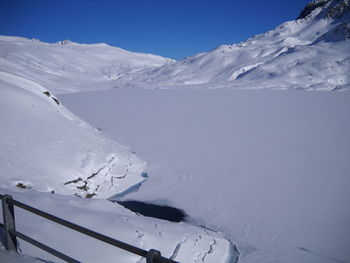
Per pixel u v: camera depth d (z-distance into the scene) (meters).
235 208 15.16
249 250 11.32
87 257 5.86
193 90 62.88
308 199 15.57
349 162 20.81
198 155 23.83
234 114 38.25
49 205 7.98
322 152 23.12
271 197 16.08
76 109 44.59
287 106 42.25
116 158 20.70
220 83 139.50
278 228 12.88
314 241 11.70
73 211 8.07
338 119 33.53
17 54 186.62
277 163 21.22
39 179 14.38
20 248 4.85
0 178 12.85
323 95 50.94
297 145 25.06
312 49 164.12
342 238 11.80
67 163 16.88
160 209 15.61
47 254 5.02
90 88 125.69
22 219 6.22
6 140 15.82
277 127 31.12
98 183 17.42
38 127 18.56
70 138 19.58
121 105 47.03
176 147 26.05
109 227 7.82
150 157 23.80
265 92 57.16
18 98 19.69
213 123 34.03
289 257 10.71
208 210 15.17
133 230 8.26
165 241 8.77
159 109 43.16
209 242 10.55
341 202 15.00
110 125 34.16
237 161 22.06
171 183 19.02
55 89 104.38
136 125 34.09
